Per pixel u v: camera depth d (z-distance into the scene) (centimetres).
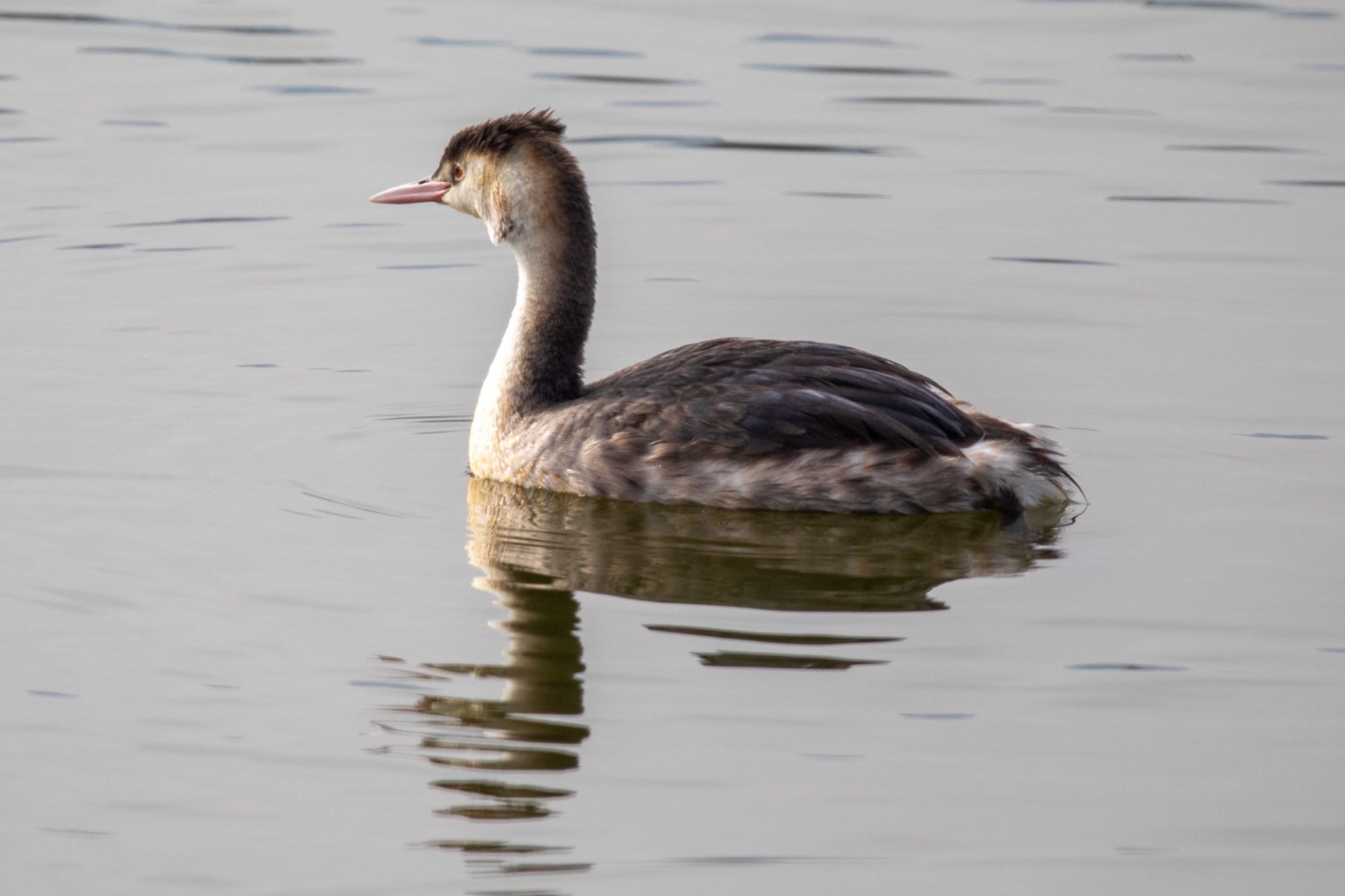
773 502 1303
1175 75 2516
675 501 1320
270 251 1942
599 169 2184
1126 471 1397
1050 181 2148
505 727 1007
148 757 978
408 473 1402
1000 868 884
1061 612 1141
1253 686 1045
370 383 1609
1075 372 1633
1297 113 2362
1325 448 1444
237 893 865
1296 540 1254
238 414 1517
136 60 2541
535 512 1317
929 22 2791
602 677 1059
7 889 866
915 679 1055
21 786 950
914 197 2109
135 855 893
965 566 1216
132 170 2142
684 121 2336
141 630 1115
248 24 2752
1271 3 2878
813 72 2538
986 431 1323
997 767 967
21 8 2798
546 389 1397
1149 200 2084
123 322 1734
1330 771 961
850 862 890
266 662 1077
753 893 865
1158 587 1177
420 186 1476
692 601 1160
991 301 1817
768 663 1074
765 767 967
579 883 873
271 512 1308
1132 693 1039
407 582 1190
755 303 1812
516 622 1128
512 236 1415
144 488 1346
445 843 905
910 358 1677
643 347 1700
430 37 2686
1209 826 918
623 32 2725
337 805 938
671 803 938
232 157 2192
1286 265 1895
